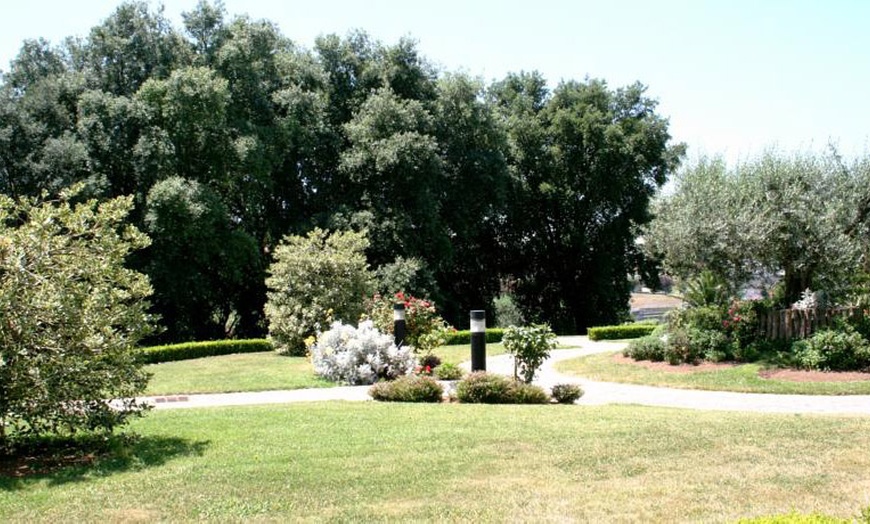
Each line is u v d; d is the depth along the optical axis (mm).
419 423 9023
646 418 9375
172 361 20547
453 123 33906
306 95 30031
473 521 5199
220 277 30031
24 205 7789
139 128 26641
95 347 7559
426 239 31234
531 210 39469
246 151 26906
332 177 32469
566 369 17844
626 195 39031
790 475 6348
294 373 16719
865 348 14648
